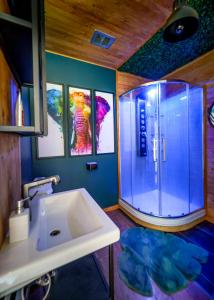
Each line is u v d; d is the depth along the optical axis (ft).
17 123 3.15
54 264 1.65
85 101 6.98
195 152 7.08
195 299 3.46
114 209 8.01
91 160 7.28
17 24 1.71
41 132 2.14
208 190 6.70
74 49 6.05
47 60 6.04
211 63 6.33
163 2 4.01
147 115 8.71
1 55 2.11
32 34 1.81
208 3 4.04
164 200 7.70
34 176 5.88
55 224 3.11
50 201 3.45
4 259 1.58
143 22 4.72
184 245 5.12
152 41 5.61
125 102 8.23
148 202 7.63
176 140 7.91
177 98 7.75
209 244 5.18
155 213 6.53
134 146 8.58
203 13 4.32
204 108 6.72
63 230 2.95
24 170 4.33
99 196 7.59
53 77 6.18
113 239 2.08
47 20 4.55
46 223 3.03
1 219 1.86
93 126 7.27
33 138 5.85
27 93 4.60
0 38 1.91
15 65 2.62
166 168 8.30
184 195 7.49
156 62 7.17
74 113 6.71
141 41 5.62
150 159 8.78
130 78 8.30
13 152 2.76
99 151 7.50
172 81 6.78
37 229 2.19
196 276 3.98
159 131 8.19
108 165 7.82
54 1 3.92
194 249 4.92
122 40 5.56
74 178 6.84
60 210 3.52
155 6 4.14
